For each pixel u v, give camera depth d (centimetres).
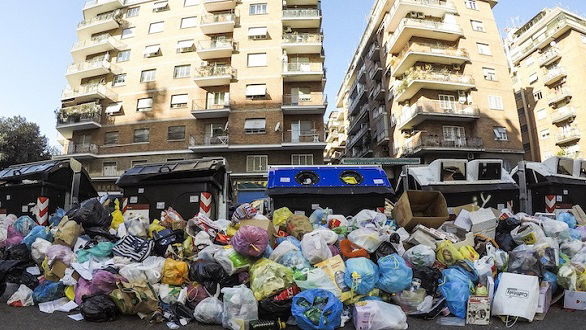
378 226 548
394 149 3419
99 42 3338
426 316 412
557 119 3816
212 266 439
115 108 3200
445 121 3059
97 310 402
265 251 466
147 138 3083
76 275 462
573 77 3709
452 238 514
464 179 829
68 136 3434
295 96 3031
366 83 4353
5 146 3153
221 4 3216
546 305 426
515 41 4497
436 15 3303
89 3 3606
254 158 2873
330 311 363
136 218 603
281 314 391
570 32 3759
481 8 3362
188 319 412
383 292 431
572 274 461
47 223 809
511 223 575
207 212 730
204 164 774
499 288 421
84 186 959
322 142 2811
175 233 539
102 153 3138
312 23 3164
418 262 460
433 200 637
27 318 417
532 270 462
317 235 472
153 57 3275
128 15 3481
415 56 3081
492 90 3125
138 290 414
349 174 762
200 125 3014
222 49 3033
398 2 3225
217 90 3080
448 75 3034
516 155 3036
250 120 2917
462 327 392
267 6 3178
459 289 418
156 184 762
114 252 492
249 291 392
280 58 3027
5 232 633
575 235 617
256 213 555
